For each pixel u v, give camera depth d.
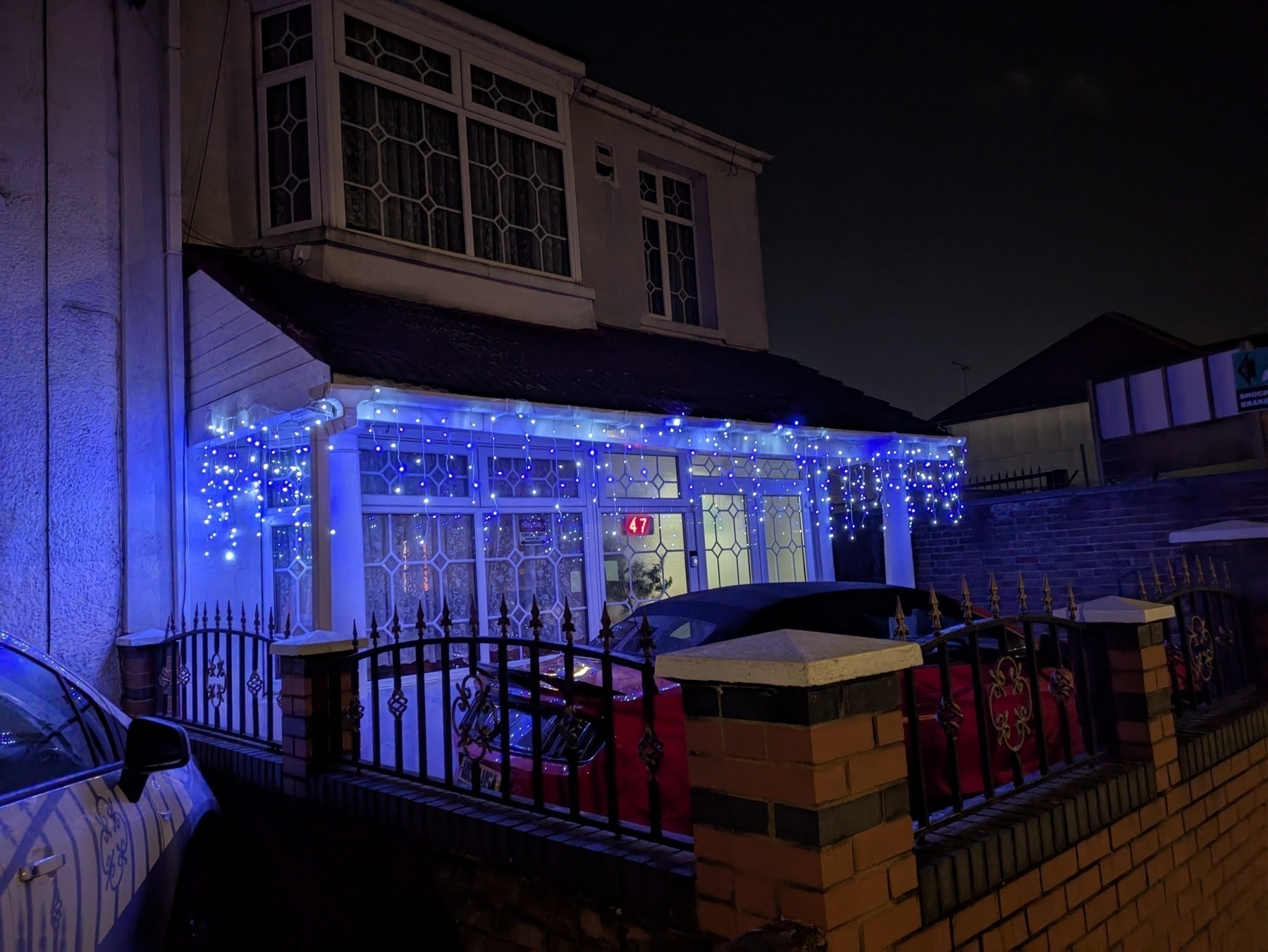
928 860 2.87
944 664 3.29
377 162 8.49
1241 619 5.48
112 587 7.41
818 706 2.53
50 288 7.40
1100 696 4.15
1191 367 10.73
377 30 8.66
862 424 9.62
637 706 3.97
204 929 3.72
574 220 10.06
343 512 6.36
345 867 4.30
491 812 3.68
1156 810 3.93
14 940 2.34
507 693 3.97
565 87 10.22
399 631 4.37
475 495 8.21
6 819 2.57
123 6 7.96
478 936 3.59
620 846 3.18
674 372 9.35
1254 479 8.98
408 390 6.01
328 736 4.77
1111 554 9.89
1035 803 3.44
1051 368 18.48
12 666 3.19
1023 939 3.09
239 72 8.40
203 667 6.38
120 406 7.61
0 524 7.00
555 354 8.28
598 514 9.26
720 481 10.67
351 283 8.09
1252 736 4.88
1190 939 4.04
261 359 6.66
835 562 12.52
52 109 7.57
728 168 12.65
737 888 2.66
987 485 14.40
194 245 8.03
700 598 5.27
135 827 3.16
